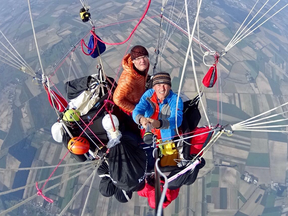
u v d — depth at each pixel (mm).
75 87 5016
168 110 3477
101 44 4586
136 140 4082
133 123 4293
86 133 4035
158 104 3535
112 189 4457
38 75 4340
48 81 4238
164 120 3230
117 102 3814
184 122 3900
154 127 3131
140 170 3865
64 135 4273
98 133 4074
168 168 4023
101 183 4559
